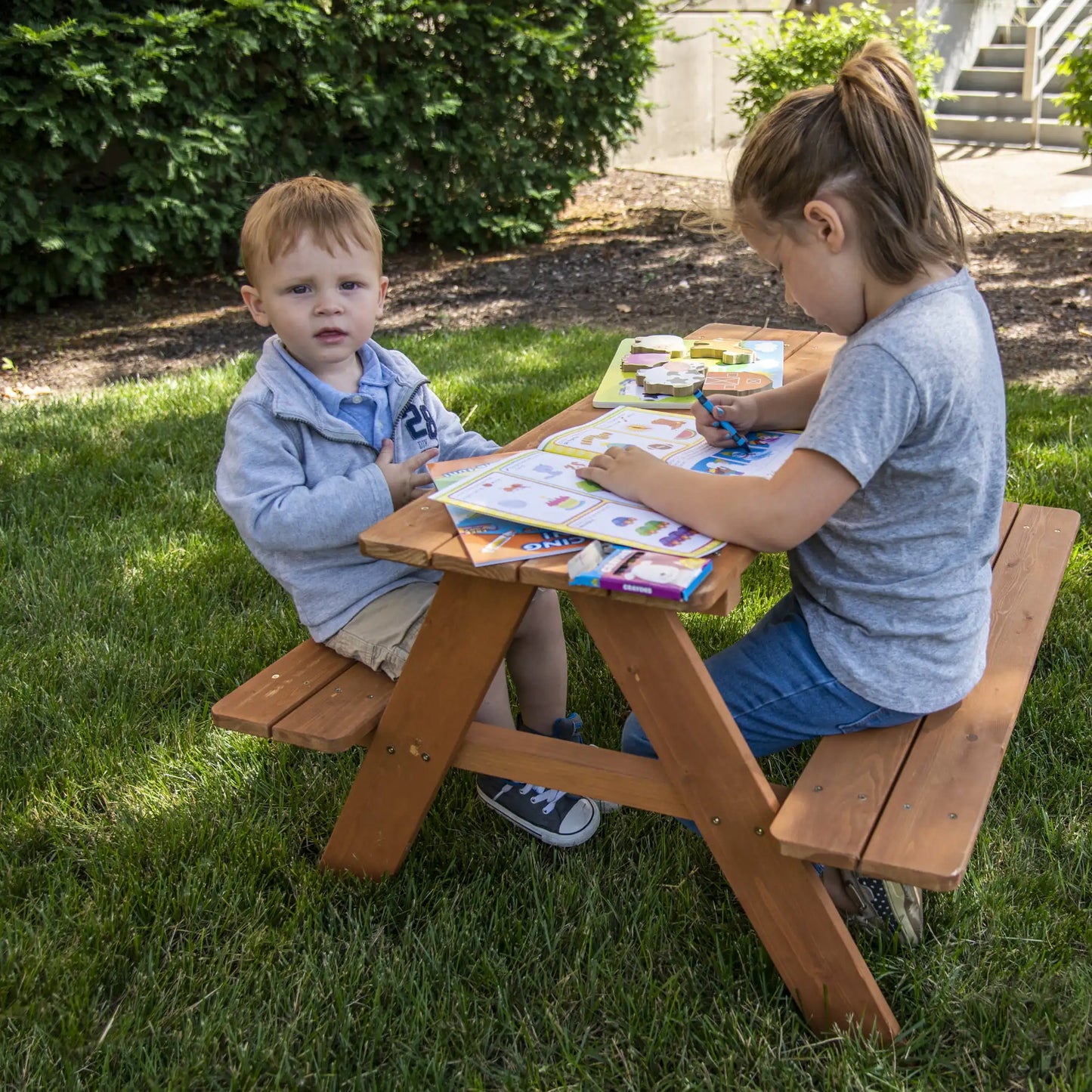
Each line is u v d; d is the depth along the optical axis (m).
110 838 2.33
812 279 1.69
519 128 7.72
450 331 5.83
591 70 8.00
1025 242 6.96
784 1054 1.77
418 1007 1.88
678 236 7.84
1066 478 3.51
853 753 1.78
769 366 2.42
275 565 2.20
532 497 1.75
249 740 2.64
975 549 1.79
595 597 1.70
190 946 2.04
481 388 4.62
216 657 2.94
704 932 2.05
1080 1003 1.82
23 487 3.93
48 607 3.16
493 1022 1.87
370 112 6.95
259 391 2.19
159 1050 1.83
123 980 1.99
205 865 2.21
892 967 1.93
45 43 5.71
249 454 2.13
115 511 3.81
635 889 2.15
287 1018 1.89
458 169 7.49
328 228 2.16
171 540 3.55
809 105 1.64
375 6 6.72
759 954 1.95
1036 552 2.47
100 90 5.98
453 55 7.31
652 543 1.61
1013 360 5.00
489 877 2.17
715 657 2.01
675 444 1.97
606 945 2.02
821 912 1.76
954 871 1.50
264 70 6.89
